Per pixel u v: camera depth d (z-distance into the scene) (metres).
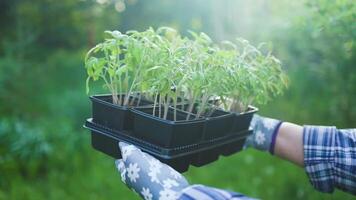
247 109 0.97
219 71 0.81
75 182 2.29
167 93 0.81
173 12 4.89
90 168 2.47
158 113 0.88
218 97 0.95
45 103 3.31
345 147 0.82
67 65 4.32
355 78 2.13
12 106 3.19
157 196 0.65
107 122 0.84
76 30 4.73
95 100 0.85
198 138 0.82
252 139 0.98
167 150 0.74
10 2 4.42
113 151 0.83
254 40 3.10
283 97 3.06
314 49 2.40
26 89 3.46
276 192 2.20
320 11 1.27
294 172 2.36
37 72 3.86
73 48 4.86
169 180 0.66
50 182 2.30
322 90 2.83
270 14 3.01
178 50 0.80
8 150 2.52
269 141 0.94
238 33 3.50
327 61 2.27
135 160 0.70
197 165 0.86
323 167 0.83
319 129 0.87
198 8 4.41
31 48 4.12
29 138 2.53
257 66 0.92
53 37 4.69
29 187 2.24
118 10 5.20
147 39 0.79
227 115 0.88
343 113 2.40
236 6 3.53
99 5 4.76
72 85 3.84
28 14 4.40
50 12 4.49
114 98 0.87
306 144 0.86
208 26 4.17
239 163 2.55
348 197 1.96
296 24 1.57
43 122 2.95
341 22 1.22
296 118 2.85
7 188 2.24
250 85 0.90
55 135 2.71
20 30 4.00
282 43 2.78
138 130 0.79
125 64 0.82
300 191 2.15
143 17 5.24
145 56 0.79
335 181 0.83
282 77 0.96
